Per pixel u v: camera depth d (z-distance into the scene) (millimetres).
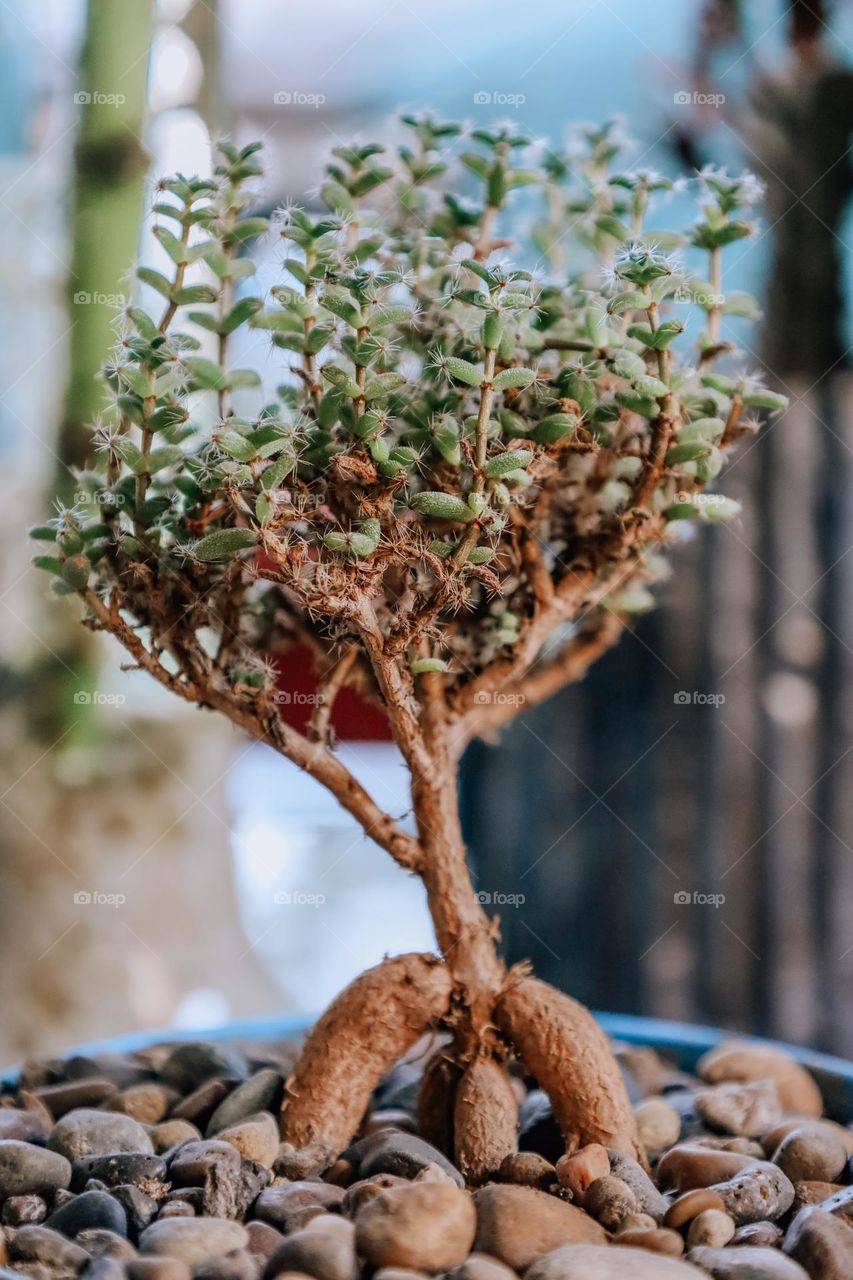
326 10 946
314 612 542
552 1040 568
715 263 576
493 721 606
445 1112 583
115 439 552
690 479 578
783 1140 571
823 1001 839
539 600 582
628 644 835
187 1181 547
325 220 547
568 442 561
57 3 847
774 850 833
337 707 831
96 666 929
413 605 549
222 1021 1001
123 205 776
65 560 562
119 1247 519
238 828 1269
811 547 818
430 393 571
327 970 1210
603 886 851
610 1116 562
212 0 819
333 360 560
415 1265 511
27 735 937
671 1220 537
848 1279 515
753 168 800
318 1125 570
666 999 839
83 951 932
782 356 813
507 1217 525
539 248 612
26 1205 540
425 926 1313
